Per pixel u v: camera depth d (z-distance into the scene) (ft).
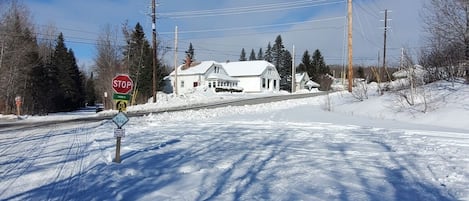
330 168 25.96
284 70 342.23
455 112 59.06
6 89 128.67
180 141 38.63
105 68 200.85
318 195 19.81
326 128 50.96
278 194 20.01
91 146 35.55
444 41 76.74
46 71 173.58
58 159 29.43
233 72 251.19
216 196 19.67
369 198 19.35
